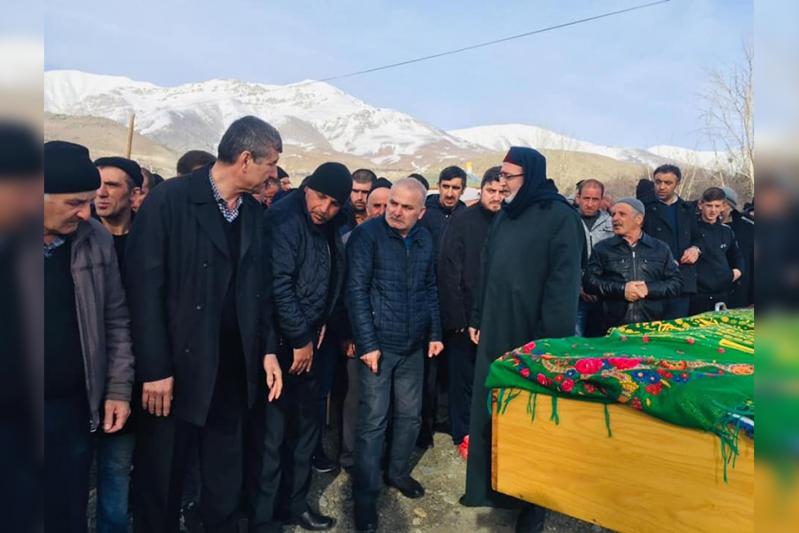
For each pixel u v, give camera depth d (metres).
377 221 2.95
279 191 3.70
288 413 2.67
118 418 2.04
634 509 1.68
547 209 2.67
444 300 3.64
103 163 2.48
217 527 2.35
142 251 2.05
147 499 2.21
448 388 4.16
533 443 1.97
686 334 2.20
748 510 1.41
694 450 1.54
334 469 3.39
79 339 1.88
